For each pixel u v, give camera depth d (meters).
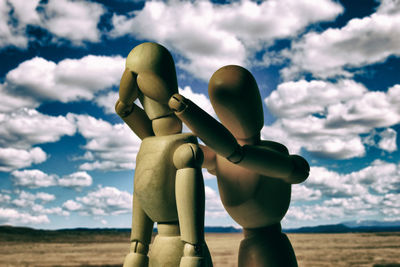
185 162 3.45
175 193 3.54
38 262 18.97
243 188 3.97
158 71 3.58
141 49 3.67
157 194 3.57
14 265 17.92
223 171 4.08
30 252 24.03
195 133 3.32
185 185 3.41
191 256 3.37
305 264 16.86
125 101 3.81
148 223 3.91
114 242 34.12
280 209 4.09
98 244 32.25
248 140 4.16
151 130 4.05
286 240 4.16
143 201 3.67
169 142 3.63
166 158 3.60
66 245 30.80
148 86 3.60
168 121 3.74
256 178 3.95
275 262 3.97
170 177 3.58
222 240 32.19
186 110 3.19
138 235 3.88
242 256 4.13
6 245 30.53
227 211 4.22
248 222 4.09
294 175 3.98
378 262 17.53
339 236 39.31
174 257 3.49
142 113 4.02
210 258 3.60
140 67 3.59
